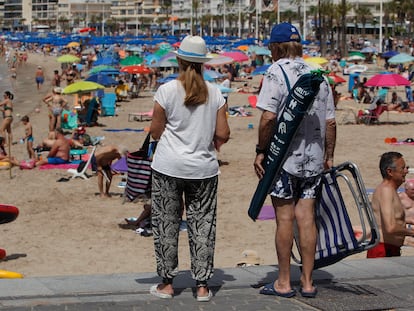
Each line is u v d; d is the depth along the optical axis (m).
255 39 114.31
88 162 21.08
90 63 88.56
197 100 7.11
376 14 147.25
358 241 7.65
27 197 18.55
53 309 6.94
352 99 45.31
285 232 7.39
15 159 23.47
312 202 7.40
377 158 23.75
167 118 7.22
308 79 7.01
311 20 147.25
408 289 7.81
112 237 14.52
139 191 12.55
